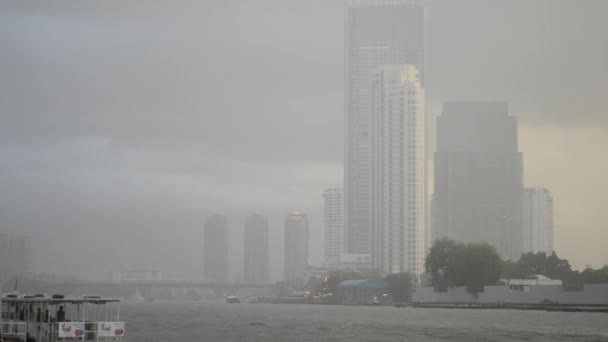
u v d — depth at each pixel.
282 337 198.38
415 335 199.50
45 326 148.75
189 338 196.62
